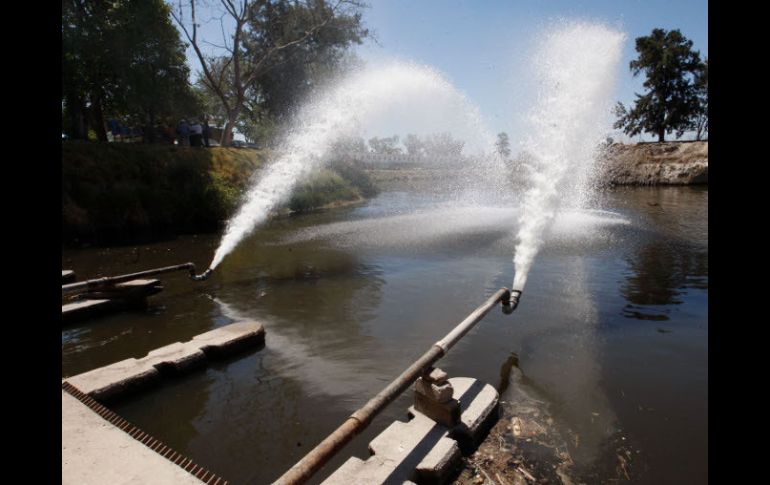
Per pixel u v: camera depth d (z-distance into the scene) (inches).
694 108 1337.4
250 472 119.2
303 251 399.2
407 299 253.9
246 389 161.6
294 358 184.4
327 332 209.9
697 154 1103.0
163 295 275.4
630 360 173.6
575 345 187.6
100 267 352.8
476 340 193.8
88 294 249.8
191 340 193.0
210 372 174.6
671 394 150.0
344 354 186.1
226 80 1024.9
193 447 130.2
